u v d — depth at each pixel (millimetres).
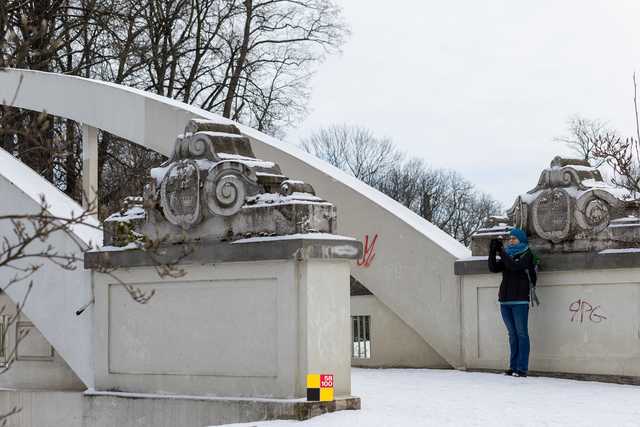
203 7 31438
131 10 28250
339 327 9922
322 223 9953
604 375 13055
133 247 10859
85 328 11617
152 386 10875
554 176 13820
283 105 33031
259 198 10086
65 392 11742
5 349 13344
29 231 12414
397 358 15977
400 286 15680
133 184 26453
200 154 10562
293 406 9398
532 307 13828
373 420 9070
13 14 20094
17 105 19438
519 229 13500
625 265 12883
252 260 9914
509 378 13391
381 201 16359
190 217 10445
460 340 14930
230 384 10188
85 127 18797
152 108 17766
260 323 9992
